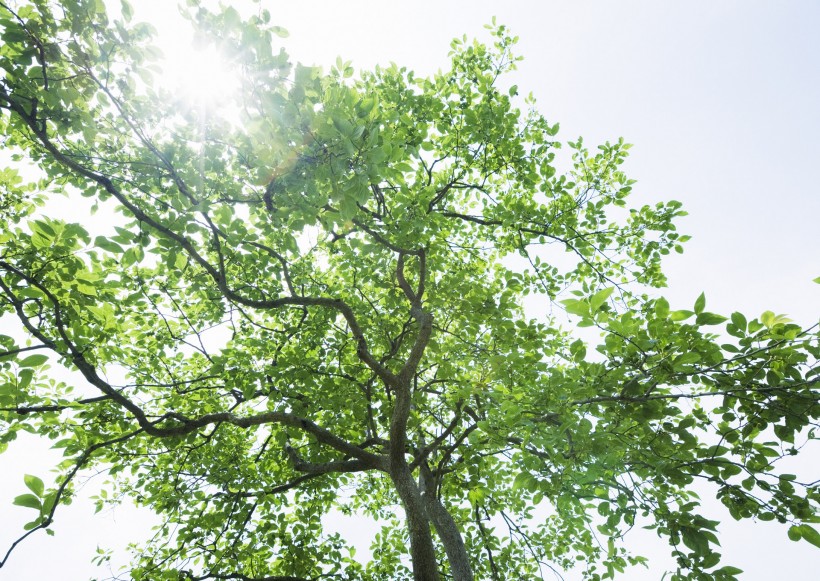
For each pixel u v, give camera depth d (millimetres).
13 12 4250
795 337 4051
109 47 4711
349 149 3799
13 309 6074
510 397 4992
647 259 9977
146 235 5613
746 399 4168
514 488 4688
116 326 6391
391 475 7457
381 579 10516
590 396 4516
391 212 7859
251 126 4184
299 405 7664
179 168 5770
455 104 9297
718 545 4113
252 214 6852
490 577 10258
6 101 4910
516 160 9352
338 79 6625
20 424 5852
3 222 6777
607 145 9930
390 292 9359
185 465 9328
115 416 7910
